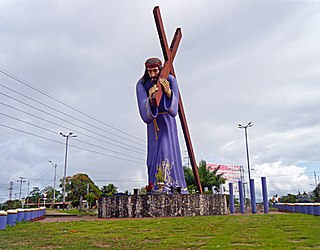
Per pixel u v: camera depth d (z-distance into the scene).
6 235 13.06
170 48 31.95
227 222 17.17
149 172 29.31
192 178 51.75
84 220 21.25
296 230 13.23
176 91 29.39
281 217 20.41
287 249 8.65
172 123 30.00
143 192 35.34
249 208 41.09
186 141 34.59
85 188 92.88
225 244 9.74
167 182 28.25
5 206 88.44
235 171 80.44
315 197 81.38
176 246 9.68
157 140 29.45
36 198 105.56
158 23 29.92
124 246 9.88
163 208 23.19
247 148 57.38
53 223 18.92
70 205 83.62
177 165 29.50
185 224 16.44
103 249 9.41
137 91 28.31
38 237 12.43
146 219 20.30
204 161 54.12
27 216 21.48
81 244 10.44
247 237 11.28
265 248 8.84
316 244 9.48
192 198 24.14
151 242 10.79
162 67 29.20
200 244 9.98
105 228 15.55
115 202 23.64
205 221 17.92
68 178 94.19
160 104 29.31
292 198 86.38
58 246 10.24
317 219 18.72
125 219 21.12
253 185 28.94
